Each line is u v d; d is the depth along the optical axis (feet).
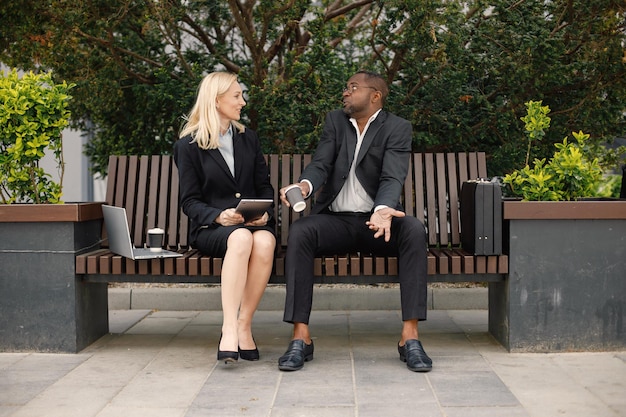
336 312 18.61
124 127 21.45
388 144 14.29
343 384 12.21
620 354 13.94
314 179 14.10
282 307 18.92
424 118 19.42
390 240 14.05
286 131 19.67
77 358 14.05
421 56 18.85
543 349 14.11
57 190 15.06
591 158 21.20
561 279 14.03
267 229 14.03
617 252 14.05
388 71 19.38
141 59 19.79
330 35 18.86
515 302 14.07
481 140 20.27
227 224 13.58
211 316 18.21
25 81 14.66
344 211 14.44
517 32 18.16
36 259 14.33
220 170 14.20
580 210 13.94
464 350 14.46
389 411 10.84
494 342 15.11
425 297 13.34
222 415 10.75
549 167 14.84
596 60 18.94
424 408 10.96
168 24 19.44
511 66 18.28
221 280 13.75
